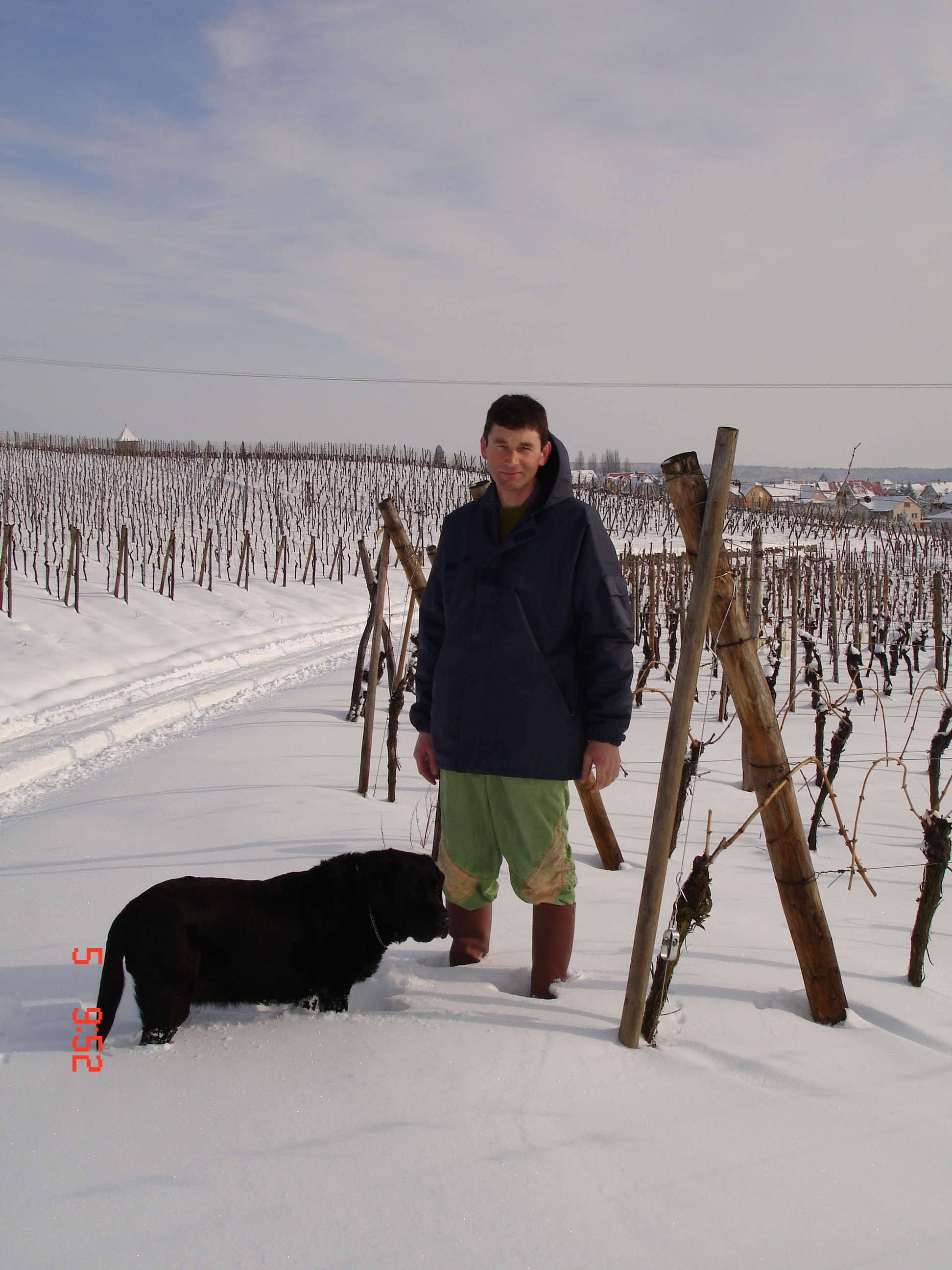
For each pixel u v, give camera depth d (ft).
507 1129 6.12
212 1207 5.29
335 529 104.01
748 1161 5.85
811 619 49.67
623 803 18.11
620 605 8.26
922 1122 6.47
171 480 128.57
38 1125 6.23
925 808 17.97
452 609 8.71
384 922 8.19
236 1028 7.94
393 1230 5.07
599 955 9.75
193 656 43.78
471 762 8.50
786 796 8.13
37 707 31.58
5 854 14.16
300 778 19.77
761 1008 8.47
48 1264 4.81
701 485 7.69
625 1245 5.01
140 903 7.55
